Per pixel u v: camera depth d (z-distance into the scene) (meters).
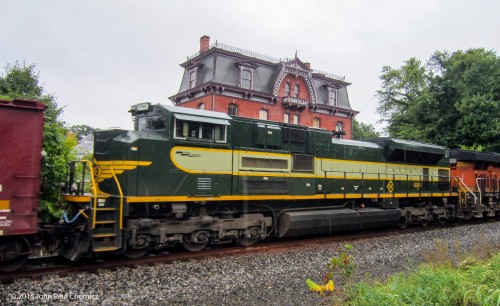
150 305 6.03
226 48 30.42
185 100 32.22
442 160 18.22
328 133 13.02
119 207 8.11
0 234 6.66
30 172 7.05
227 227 9.91
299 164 11.88
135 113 10.26
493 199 20.69
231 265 8.40
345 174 13.37
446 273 7.15
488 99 25.48
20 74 17.27
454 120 26.55
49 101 15.77
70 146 10.88
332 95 37.06
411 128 28.78
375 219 13.77
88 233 7.73
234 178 10.20
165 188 8.90
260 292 6.88
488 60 27.47
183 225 9.13
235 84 30.22
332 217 12.32
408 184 15.94
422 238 12.73
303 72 33.91
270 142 11.02
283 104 32.81
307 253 9.90
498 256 8.16
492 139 25.38
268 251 9.98
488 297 5.34
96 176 8.95
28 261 8.07
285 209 11.73
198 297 6.48
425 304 5.64
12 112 6.94
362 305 6.00
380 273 8.39
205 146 9.65
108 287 6.64
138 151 8.54
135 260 8.41
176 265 8.07
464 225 17.02
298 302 6.44
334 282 7.63
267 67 32.94
